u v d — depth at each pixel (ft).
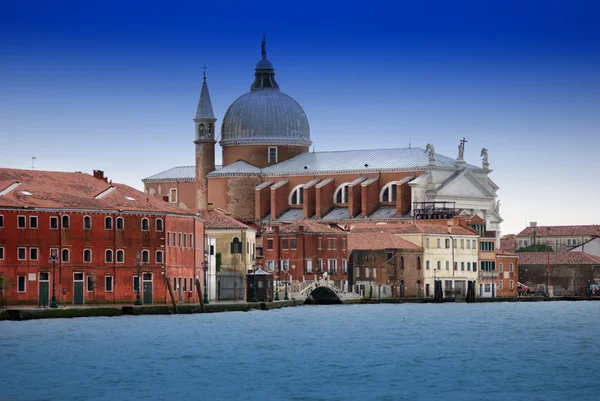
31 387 354.54
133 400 339.16
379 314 627.87
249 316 582.35
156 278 593.01
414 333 507.71
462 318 604.49
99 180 622.13
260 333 491.31
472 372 388.78
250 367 393.91
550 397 347.56
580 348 453.99
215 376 376.07
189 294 630.33
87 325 501.15
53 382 362.12
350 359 415.44
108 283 577.84
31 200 561.84
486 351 442.09
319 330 512.22
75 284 568.00
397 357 422.00
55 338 452.35
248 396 345.72
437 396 347.77
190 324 521.24
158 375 376.48
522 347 456.45
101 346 433.07
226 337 472.03
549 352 441.27
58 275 563.48
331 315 608.19
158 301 594.24
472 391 355.56
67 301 565.12
